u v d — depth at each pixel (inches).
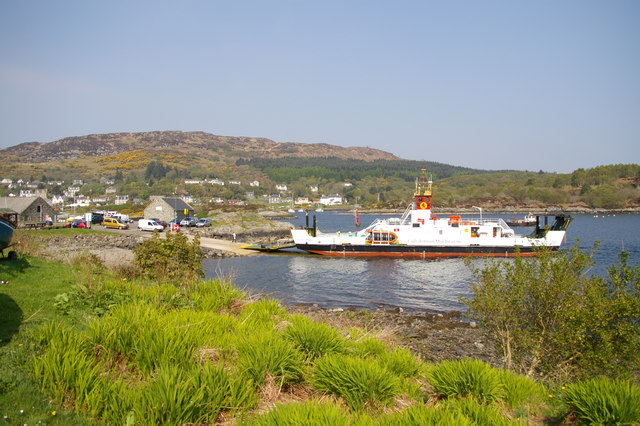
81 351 272.1
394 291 1115.3
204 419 234.4
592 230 3196.4
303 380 304.0
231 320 404.2
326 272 1389.0
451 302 995.3
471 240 1680.6
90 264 670.5
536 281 442.9
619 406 255.3
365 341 404.8
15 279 499.5
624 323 391.2
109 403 227.1
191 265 663.1
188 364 277.9
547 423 278.7
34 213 2534.5
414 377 341.1
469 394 280.1
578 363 403.5
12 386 228.2
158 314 366.6
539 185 7101.4
